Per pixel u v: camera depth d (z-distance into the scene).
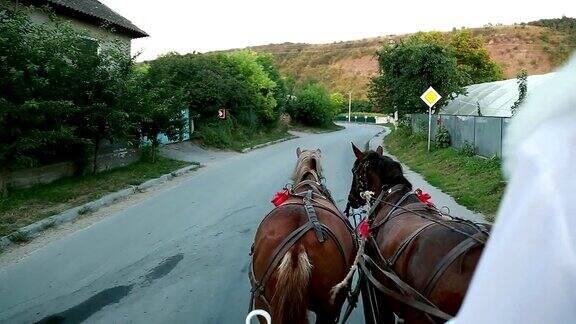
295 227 3.99
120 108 15.44
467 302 0.62
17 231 9.45
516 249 0.58
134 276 7.32
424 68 27.16
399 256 3.52
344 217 4.87
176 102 19.95
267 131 40.03
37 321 5.89
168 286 6.87
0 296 6.71
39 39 12.70
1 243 8.93
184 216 11.18
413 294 3.21
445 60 26.81
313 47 176.62
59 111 12.47
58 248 8.84
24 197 12.09
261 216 11.03
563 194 0.57
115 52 16.08
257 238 4.13
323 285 3.85
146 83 17.78
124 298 6.50
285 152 26.98
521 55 105.12
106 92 14.84
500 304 0.57
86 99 14.96
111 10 25.72
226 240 9.12
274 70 43.78
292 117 53.50
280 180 16.34
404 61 28.47
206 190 14.64
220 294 6.52
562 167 0.59
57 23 14.26
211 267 7.63
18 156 11.66
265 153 26.64
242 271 7.41
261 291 3.86
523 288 0.56
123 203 12.89
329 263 3.88
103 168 17.09
